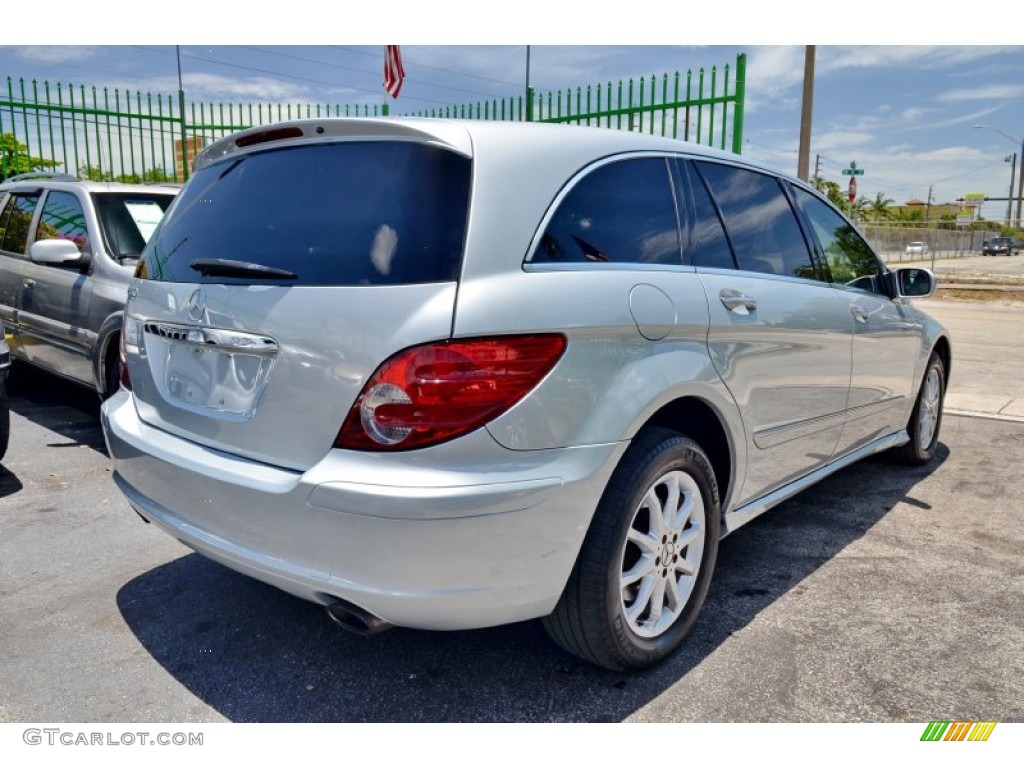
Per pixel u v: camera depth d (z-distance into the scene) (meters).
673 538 2.62
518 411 2.07
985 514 4.10
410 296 2.04
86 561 3.44
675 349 2.54
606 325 2.28
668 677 2.56
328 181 2.34
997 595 3.16
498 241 2.16
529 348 2.10
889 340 4.05
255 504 2.17
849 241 4.03
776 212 3.44
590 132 2.64
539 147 2.41
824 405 3.48
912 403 4.56
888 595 3.16
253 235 2.41
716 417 2.81
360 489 1.99
